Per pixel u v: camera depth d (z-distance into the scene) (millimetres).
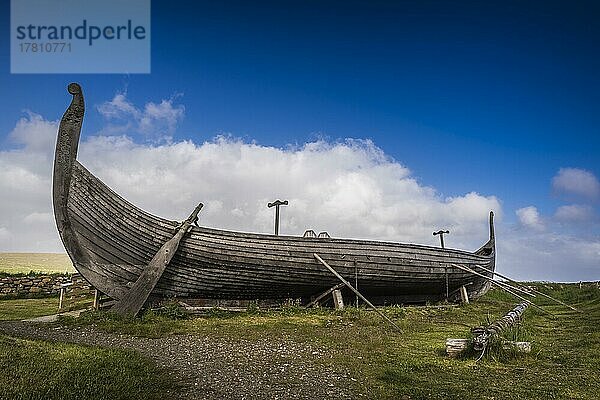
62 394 6340
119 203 16109
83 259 15344
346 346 11609
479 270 26266
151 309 15969
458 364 9625
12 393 6188
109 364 8211
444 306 23469
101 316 14586
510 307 24891
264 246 18359
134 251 16344
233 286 18406
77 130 14898
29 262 54781
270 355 10344
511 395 7355
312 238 19688
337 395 7273
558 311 24062
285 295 19938
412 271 22281
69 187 14883
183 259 17031
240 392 7305
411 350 11266
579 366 9492
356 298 21297
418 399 7086
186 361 9484
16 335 11359
